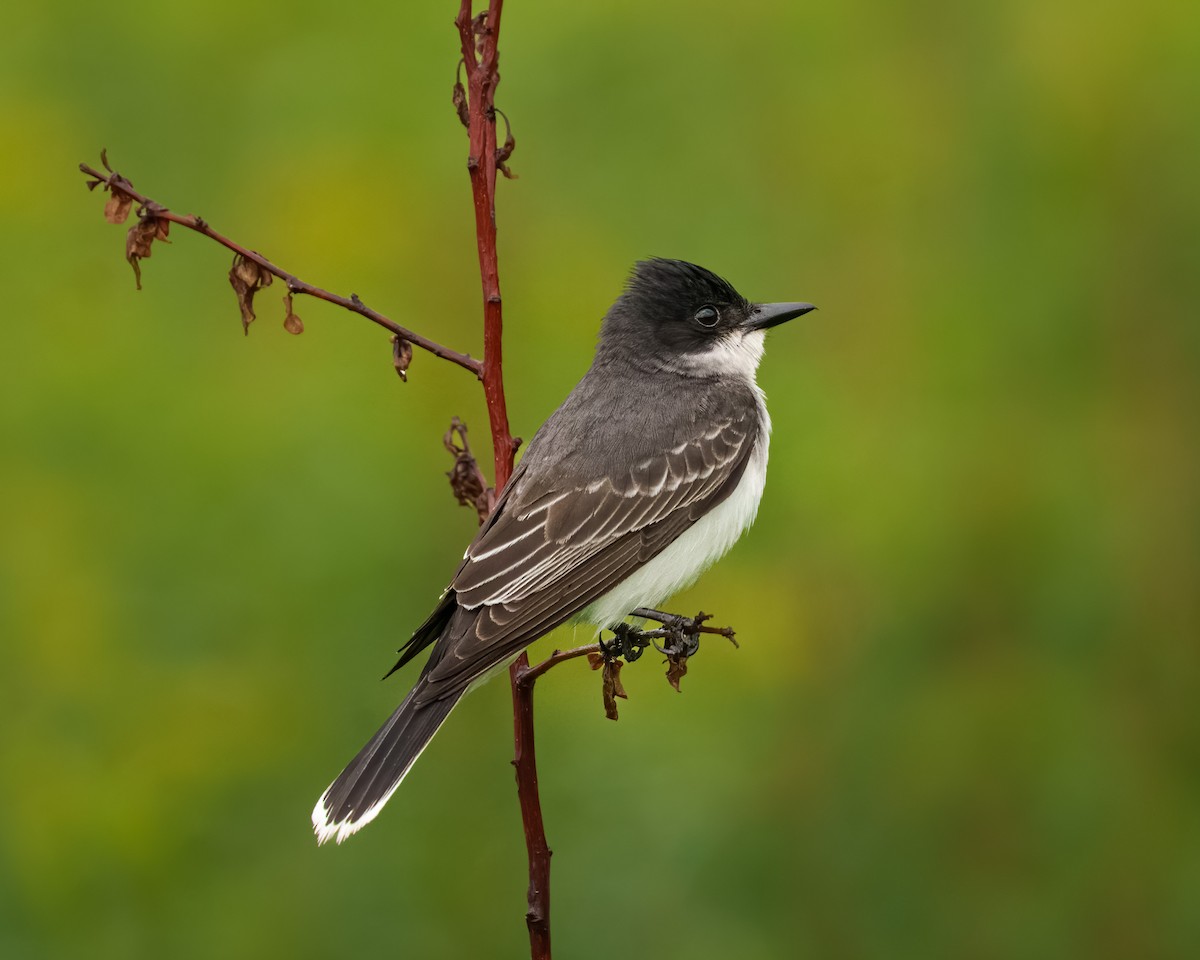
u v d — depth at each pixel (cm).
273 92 1367
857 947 1088
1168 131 1313
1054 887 1113
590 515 955
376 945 1055
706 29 1398
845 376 1295
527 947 1073
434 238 1312
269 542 1159
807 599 1202
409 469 1198
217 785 1098
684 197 1348
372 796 810
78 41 1383
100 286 1311
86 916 1063
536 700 1152
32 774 1092
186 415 1217
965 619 1202
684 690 1164
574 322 1279
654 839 1086
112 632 1148
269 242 1301
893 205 1352
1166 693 1188
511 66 1365
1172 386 1267
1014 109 1345
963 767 1138
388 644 1142
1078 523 1205
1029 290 1274
